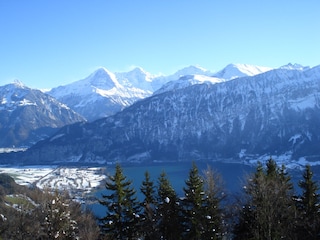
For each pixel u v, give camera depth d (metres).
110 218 55.75
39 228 54.12
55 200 52.84
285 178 55.94
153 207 62.69
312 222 48.41
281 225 43.56
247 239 47.28
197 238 52.78
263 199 42.84
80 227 60.97
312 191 53.47
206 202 53.50
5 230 57.22
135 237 56.72
